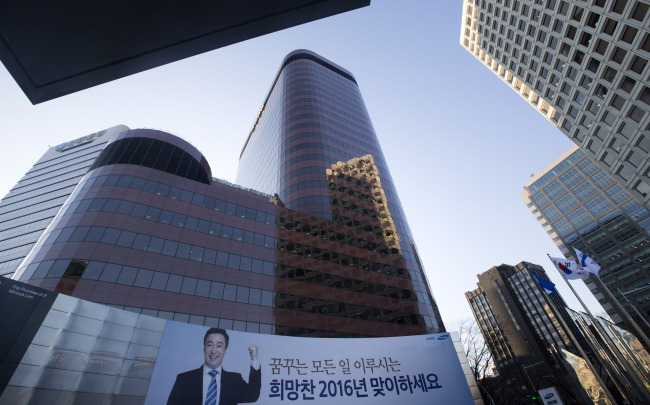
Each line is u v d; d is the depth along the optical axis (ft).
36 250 115.03
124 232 121.19
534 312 431.84
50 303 61.62
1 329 54.75
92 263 109.29
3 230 256.11
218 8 9.80
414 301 170.40
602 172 437.99
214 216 148.46
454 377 87.61
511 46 192.24
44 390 55.77
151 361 68.13
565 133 175.94
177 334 73.10
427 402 82.02
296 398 75.15
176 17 9.69
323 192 199.21
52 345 59.26
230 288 130.00
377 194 220.43
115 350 65.62
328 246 172.24
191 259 128.88
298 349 82.28
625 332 132.77
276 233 161.89
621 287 372.79
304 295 146.20
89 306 66.28
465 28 233.14
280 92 299.79
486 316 497.05
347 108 286.46
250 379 74.02
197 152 169.89
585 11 136.67
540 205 498.28
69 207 126.52
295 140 232.94
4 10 8.71
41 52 9.57
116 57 10.11
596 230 424.46
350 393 79.25
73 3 8.93
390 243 193.67
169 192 143.13
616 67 131.13
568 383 156.66
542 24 162.40
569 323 260.01
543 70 173.88
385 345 89.40
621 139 139.85
